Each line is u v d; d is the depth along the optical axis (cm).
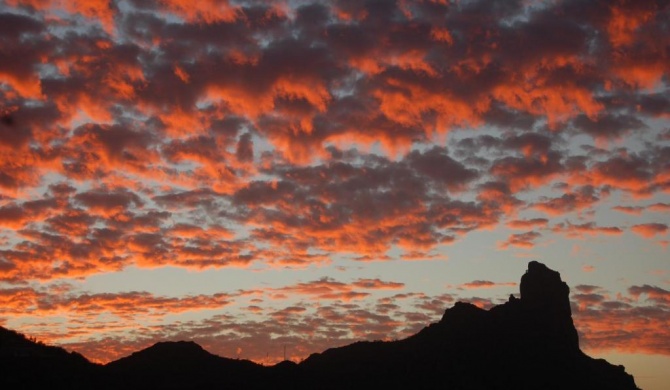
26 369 17550
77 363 19050
